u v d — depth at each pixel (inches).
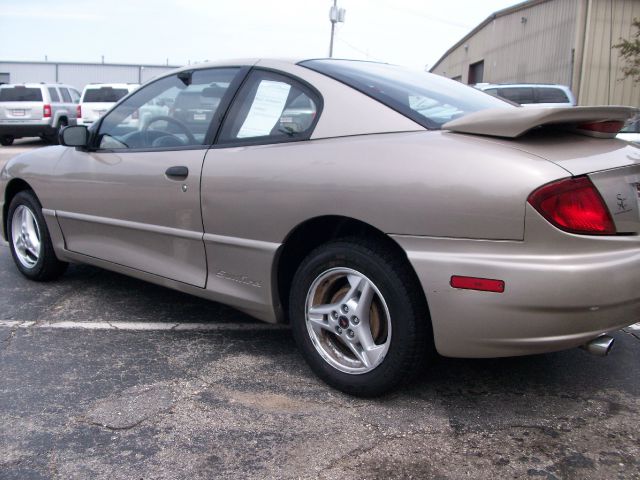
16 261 193.8
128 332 149.6
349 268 112.2
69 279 193.9
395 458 96.8
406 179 102.0
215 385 121.4
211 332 150.0
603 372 127.7
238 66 139.2
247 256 125.3
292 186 115.3
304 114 121.9
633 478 92.0
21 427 105.5
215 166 129.5
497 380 123.4
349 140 113.0
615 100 720.3
